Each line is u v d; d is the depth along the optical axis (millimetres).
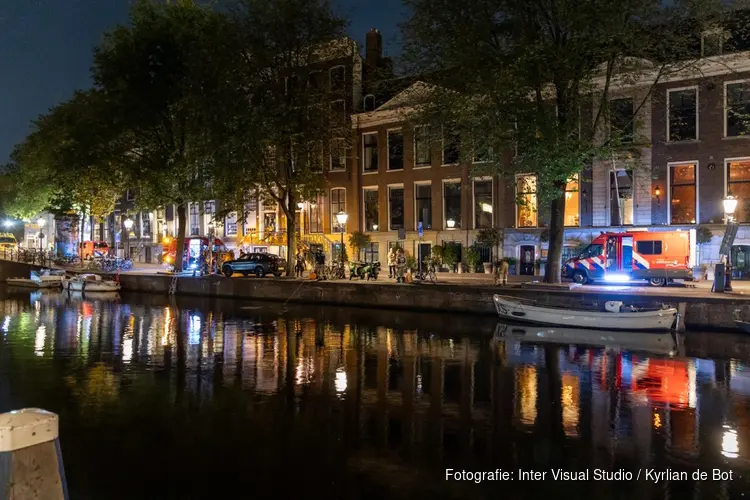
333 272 31375
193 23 31750
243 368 14070
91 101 33750
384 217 37688
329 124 29844
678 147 28656
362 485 7387
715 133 27859
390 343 17281
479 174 23906
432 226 35969
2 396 11602
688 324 19141
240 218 31109
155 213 52812
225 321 22250
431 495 7105
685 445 8711
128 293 34750
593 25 19234
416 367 14062
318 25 27891
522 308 20953
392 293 25094
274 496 7105
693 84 28203
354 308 25703
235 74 27484
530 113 20125
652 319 18812
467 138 22344
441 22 21203
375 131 37875
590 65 21203
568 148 19828
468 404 10898
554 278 23125
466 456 8305
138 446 8766
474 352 15867
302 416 10203
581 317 19641
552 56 20031
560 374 13266
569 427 9531
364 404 10945
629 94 29094
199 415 10289
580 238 30578
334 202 39625
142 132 32812
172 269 39938
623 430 9359
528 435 9172
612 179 30203
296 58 28672
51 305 29188
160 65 31906
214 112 27422
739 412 10320
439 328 20031
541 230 31781
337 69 36688
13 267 45594
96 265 45938
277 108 27625
